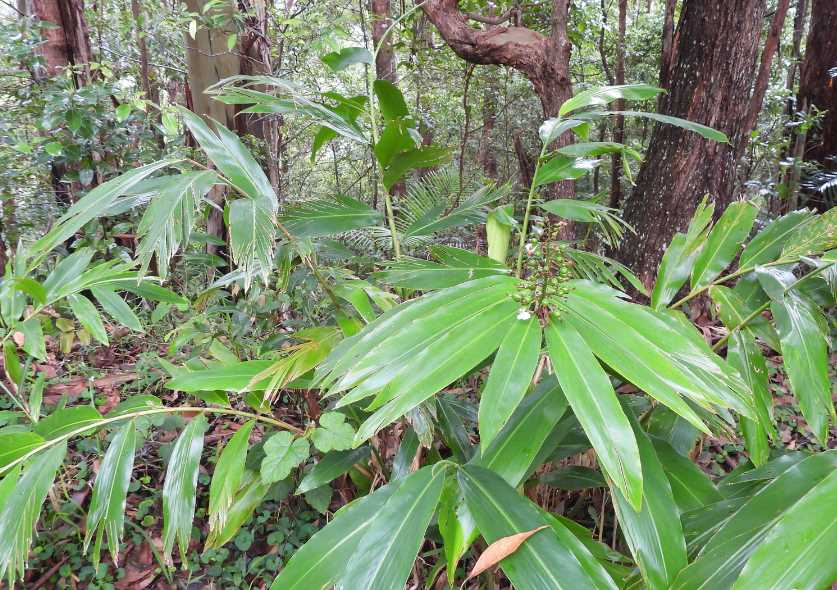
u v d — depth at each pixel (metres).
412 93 7.20
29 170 3.80
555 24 4.12
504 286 1.01
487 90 6.89
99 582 1.94
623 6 6.20
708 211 1.65
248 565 2.07
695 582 0.96
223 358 1.92
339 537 1.10
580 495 2.07
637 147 6.02
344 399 0.88
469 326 0.92
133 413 1.34
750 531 1.00
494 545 0.95
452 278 1.47
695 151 3.80
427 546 1.93
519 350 0.87
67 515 2.02
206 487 2.33
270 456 1.40
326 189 7.01
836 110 6.12
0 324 1.64
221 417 2.65
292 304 2.34
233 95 1.45
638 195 4.10
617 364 0.84
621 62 6.27
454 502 1.08
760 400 1.37
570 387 0.82
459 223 1.87
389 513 1.02
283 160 5.67
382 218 1.80
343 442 1.41
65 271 1.65
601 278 1.72
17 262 1.61
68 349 2.59
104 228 3.28
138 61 4.99
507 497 1.06
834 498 0.77
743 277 1.57
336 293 1.56
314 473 1.54
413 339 0.92
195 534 2.09
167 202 1.14
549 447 1.24
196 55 3.69
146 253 1.08
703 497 1.28
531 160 5.19
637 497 0.74
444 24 4.38
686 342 0.88
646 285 3.98
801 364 1.25
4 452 1.21
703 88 3.74
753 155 6.17
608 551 1.38
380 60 6.25
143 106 3.03
